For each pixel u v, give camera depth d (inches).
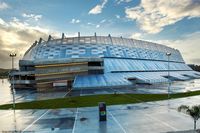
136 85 3388.3
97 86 3097.9
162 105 1690.5
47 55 4259.4
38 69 3538.4
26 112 1595.7
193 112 960.3
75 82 3255.4
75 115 1423.5
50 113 1517.0
